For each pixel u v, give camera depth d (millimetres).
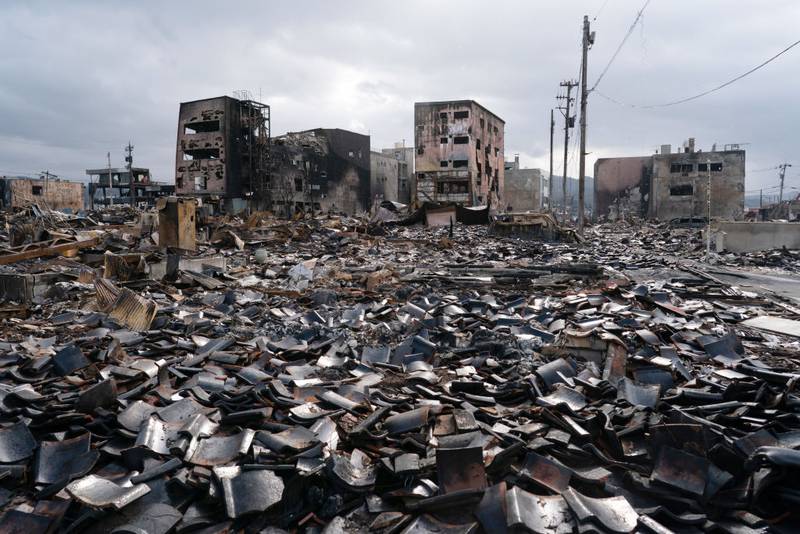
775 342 7715
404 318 8977
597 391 5191
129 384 5328
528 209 87312
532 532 2930
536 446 3908
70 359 5988
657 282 13602
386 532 3055
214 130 55344
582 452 3855
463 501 3211
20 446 3904
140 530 2875
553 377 5562
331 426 4211
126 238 21172
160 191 74750
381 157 76062
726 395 4879
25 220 27172
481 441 4023
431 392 5227
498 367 6250
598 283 13258
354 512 3275
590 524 2979
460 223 39656
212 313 9289
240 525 3102
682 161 66062
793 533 3041
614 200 71562
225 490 3195
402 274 15625
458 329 8383
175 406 4527
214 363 6246
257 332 8023
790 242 22844
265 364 6219
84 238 18000
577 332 6594
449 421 4453
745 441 3662
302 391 5141
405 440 3980
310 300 11000
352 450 3988
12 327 8289
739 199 64875
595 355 6367
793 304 10828
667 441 3725
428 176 62500
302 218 39969
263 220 36469
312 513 3264
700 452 3539
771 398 4680
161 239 16922
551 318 8930
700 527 3096
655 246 28141
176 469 3572
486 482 3383
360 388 5348
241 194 51812
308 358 6809
